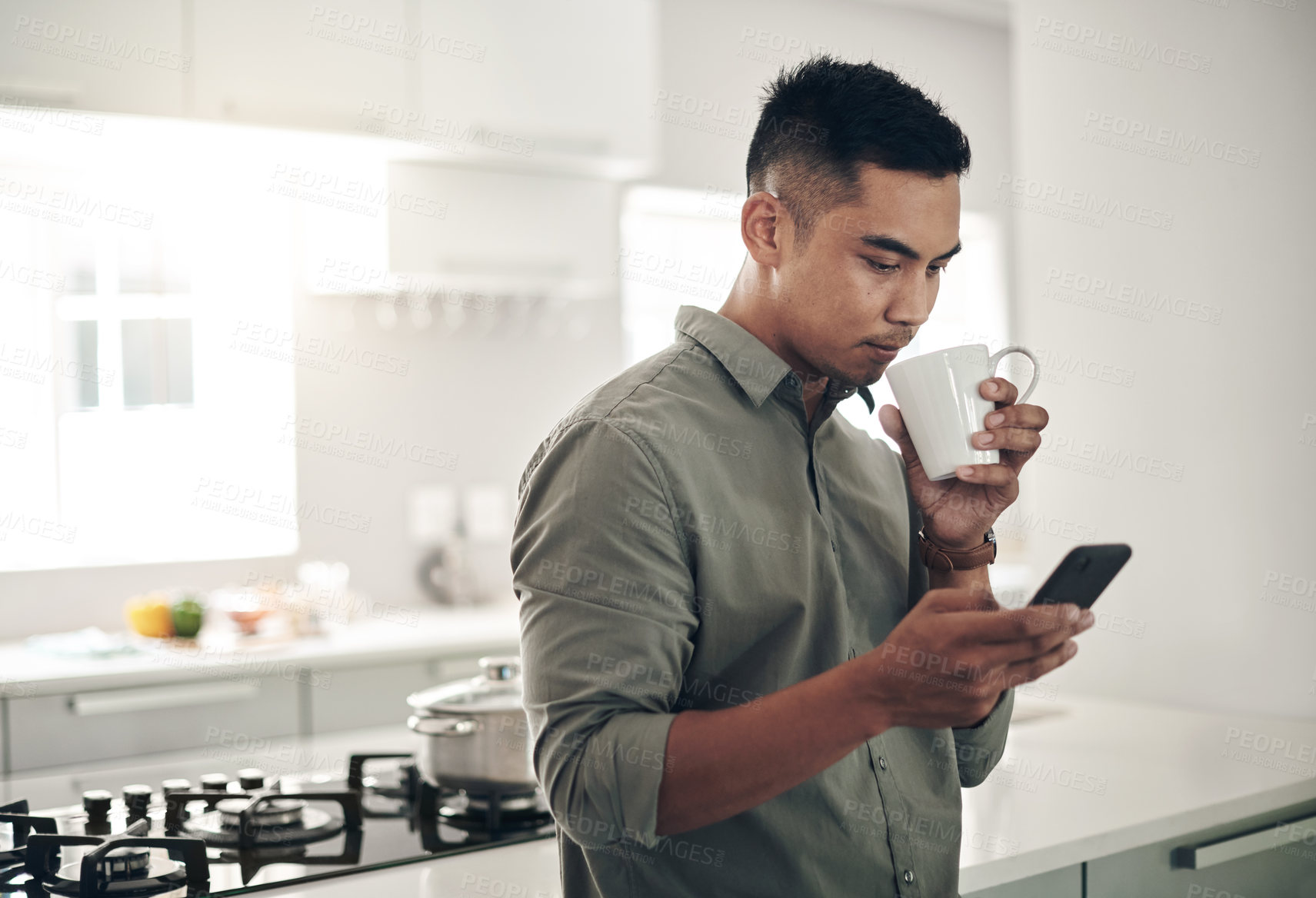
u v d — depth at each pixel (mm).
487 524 3408
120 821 1244
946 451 959
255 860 1100
